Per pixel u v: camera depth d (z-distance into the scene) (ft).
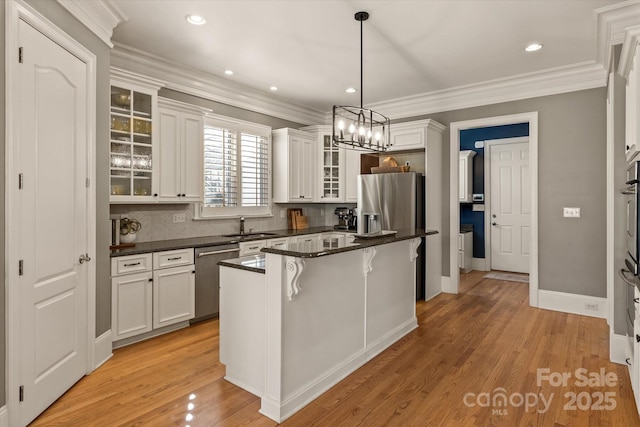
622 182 9.30
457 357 9.80
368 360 9.64
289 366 7.26
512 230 21.43
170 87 13.24
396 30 10.39
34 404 6.79
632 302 7.64
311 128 18.60
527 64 12.89
